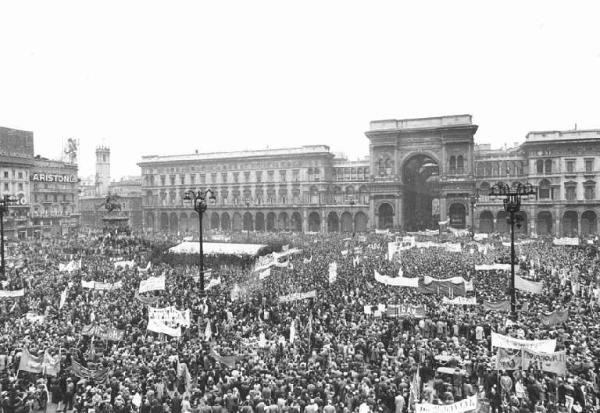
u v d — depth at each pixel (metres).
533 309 33.78
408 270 50.09
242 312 35.50
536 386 20.20
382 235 101.44
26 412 19.53
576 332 26.55
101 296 40.28
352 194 138.25
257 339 28.42
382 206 127.88
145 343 27.91
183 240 83.75
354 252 66.19
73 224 146.12
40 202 138.38
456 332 29.53
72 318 33.69
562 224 111.50
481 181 123.75
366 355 25.95
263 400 19.11
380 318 32.75
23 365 22.78
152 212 158.75
